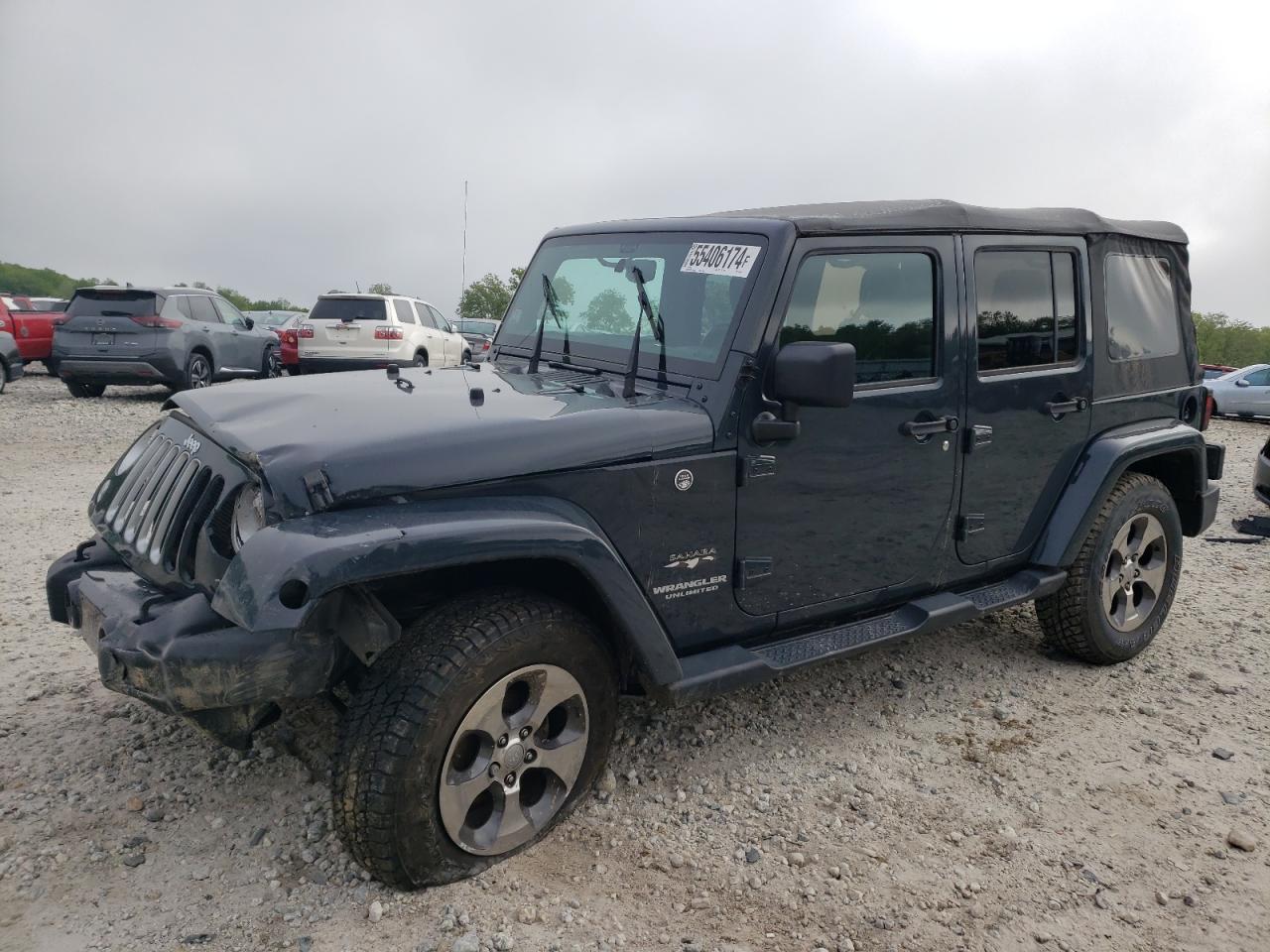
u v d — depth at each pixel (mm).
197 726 2508
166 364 14188
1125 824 3154
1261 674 4434
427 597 2791
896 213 3383
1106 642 4340
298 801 3057
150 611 2551
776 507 3189
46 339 17984
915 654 4582
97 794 3066
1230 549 6879
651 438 2881
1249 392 20562
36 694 3758
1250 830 3131
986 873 2867
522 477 2668
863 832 3053
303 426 2689
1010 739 3730
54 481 8016
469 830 2662
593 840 2939
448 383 3391
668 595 3014
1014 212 3883
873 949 2520
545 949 2449
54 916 2500
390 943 2445
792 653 3279
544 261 4109
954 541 3799
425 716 2443
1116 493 4262
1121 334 4379
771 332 3053
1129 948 2564
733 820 3090
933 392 3539
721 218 3363
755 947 2504
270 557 2242
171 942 2426
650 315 3342
